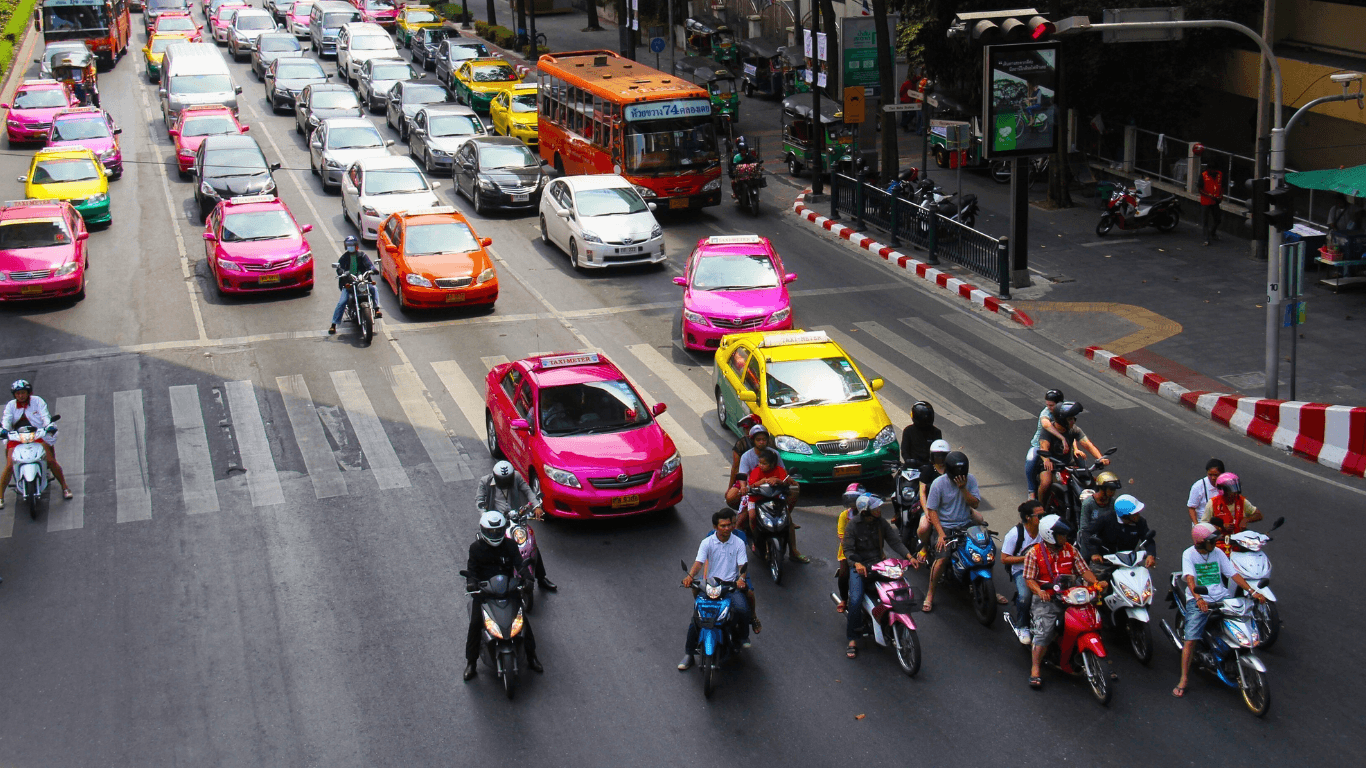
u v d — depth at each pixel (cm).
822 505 1477
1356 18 2614
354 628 1177
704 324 1991
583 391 1495
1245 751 945
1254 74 2725
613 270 2558
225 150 2970
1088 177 3088
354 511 1450
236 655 1132
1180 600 1069
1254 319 2052
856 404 1544
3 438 1495
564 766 952
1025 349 1998
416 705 1044
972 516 1198
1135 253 2480
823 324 2147
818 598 1235
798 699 1044
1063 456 1332
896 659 1109
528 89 3859
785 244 2723
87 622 1200
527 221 3002
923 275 2441
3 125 4028
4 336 2123
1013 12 2027
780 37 4697
